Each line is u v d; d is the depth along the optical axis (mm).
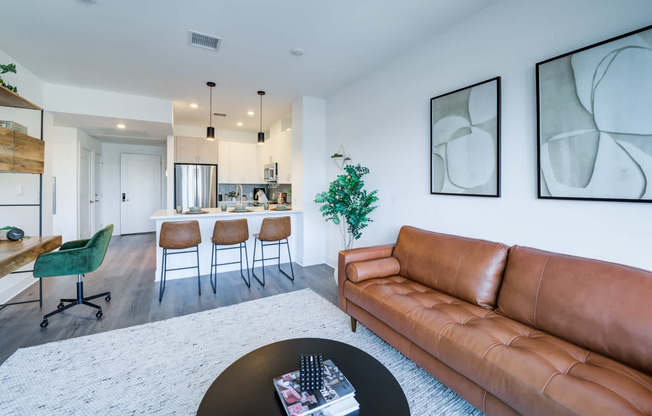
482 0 2141
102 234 2721
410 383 1741
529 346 1361
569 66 1729
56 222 4910
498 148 2111
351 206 3309
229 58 3062
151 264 4340
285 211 4215
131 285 3428
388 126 3225
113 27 2465
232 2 2154
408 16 2348
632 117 1502
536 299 1605
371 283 2227
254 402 1078
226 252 4055
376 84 3389
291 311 2727
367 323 2104
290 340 1534
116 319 2543
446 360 1460
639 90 1480
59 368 1851
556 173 1801
